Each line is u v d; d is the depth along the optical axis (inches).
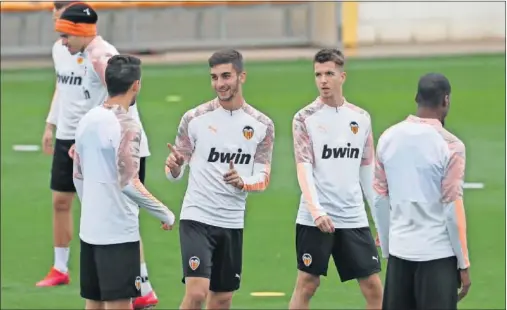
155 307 911.7
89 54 921.5
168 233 1133.7
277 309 910.4
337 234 780.6
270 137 772.6
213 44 2393.0
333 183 775.7
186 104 1780.3
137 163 714.2
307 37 2422.5
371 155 791.1
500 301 930.7
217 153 762.2
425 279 677.9
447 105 682.8
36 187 1331.2
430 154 669.9
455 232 668.7
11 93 1916.8
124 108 722.8
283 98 1833.2
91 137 718.5
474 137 1558.8
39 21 2352.4
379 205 697.0
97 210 723.4
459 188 666.8
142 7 2343.8
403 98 1824.6
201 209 761.0
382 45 2436.0
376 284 789.9
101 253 725.3
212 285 775.1
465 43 2444.6
